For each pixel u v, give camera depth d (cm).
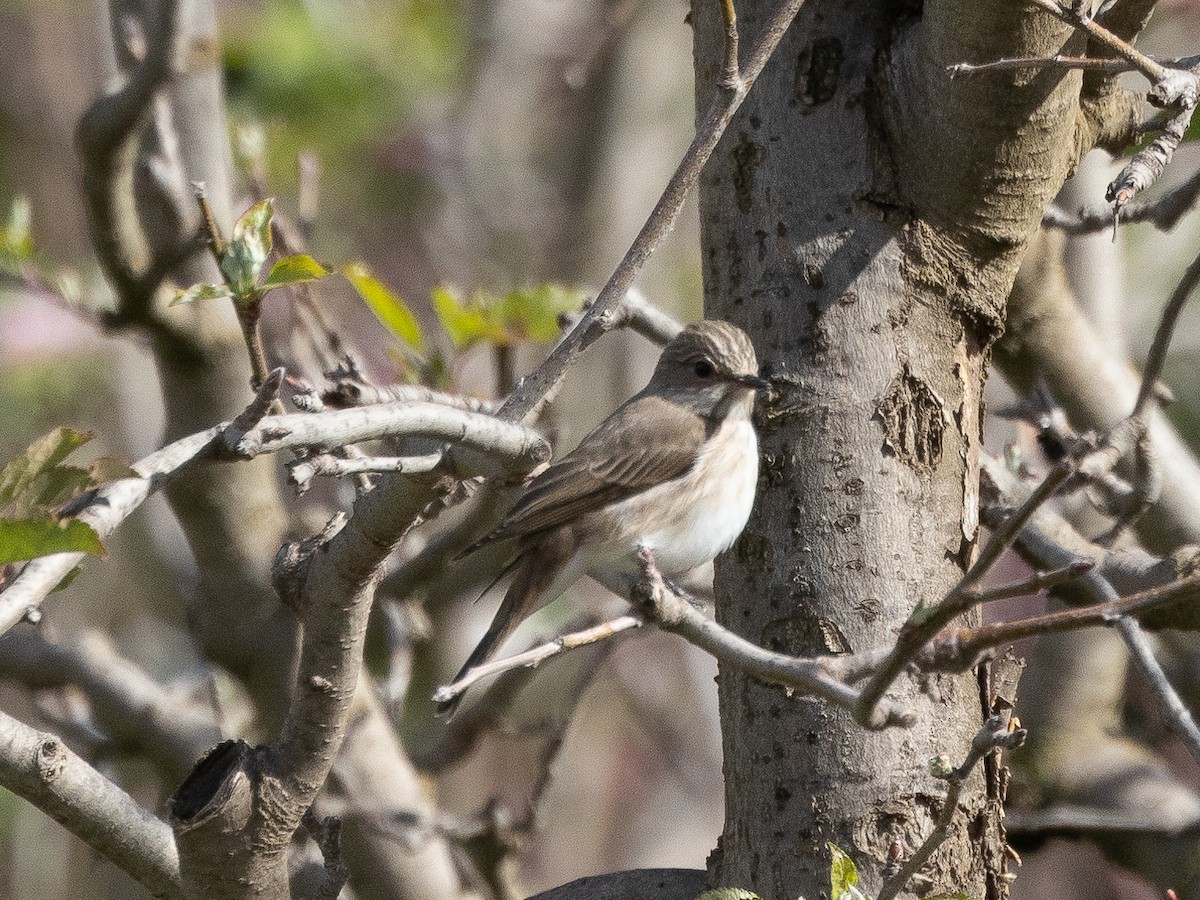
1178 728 727
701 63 828
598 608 1353
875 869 729
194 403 1135
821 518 765
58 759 702
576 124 2198
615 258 2134
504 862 1223
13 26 2138
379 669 1518
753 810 760
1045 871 1825
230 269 669
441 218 2156
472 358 1698
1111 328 1263
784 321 779
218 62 1151
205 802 672
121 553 1841
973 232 769
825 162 778
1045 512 986
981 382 802
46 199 2097
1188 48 1744
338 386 837
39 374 1848
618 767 2225
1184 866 1216
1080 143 813
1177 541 1204
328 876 696
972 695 757
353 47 1934
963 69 686
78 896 1798
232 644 1184
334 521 709
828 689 563
